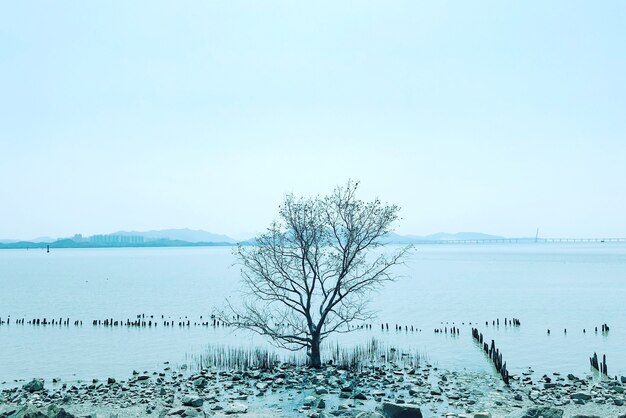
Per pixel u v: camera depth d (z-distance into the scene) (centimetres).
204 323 6619
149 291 11038
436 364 4181
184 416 2542
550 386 3309
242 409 2675
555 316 7069
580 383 3434
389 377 3528
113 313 7681
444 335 5703
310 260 3841
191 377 3597
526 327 6191
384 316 7250
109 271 18638
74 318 7175
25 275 16362
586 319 6762
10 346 5128
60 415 2319
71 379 3712
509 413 2603
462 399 2958
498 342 5244
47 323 6625
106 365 4238
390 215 3800
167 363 4284
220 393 3106
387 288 11556
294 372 3672
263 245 3884
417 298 9450
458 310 7812
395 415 2470
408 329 6131
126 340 5462
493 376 3678
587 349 4856
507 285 11931
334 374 3600
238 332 5934
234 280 14100
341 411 2630
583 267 18750
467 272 16862
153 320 6944
